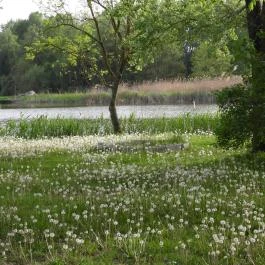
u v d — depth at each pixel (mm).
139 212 8711
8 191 10805
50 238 7586
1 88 107312
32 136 24703
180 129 25094
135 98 50250
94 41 26172
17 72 101625
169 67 81312
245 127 13094
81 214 8812
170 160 15039
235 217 8227
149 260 6641
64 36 25875
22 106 57125
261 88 12820
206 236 7441
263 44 15227
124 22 23938
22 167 13930
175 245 7086
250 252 6637
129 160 15305
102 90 55906
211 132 23406
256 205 9031
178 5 18125
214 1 15016
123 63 24125
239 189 9703
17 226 8109
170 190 10203
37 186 11266
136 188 10312
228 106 13594
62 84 88875
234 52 13305
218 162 14039
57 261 6469
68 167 13914
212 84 47594
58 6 24516
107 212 8758
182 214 8539
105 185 11164
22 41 106812
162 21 17484
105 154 16469
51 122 26000
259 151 15172
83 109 46906
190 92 47875
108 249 7000
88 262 6516
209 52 18250
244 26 17562
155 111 39031
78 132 25266
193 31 17156
